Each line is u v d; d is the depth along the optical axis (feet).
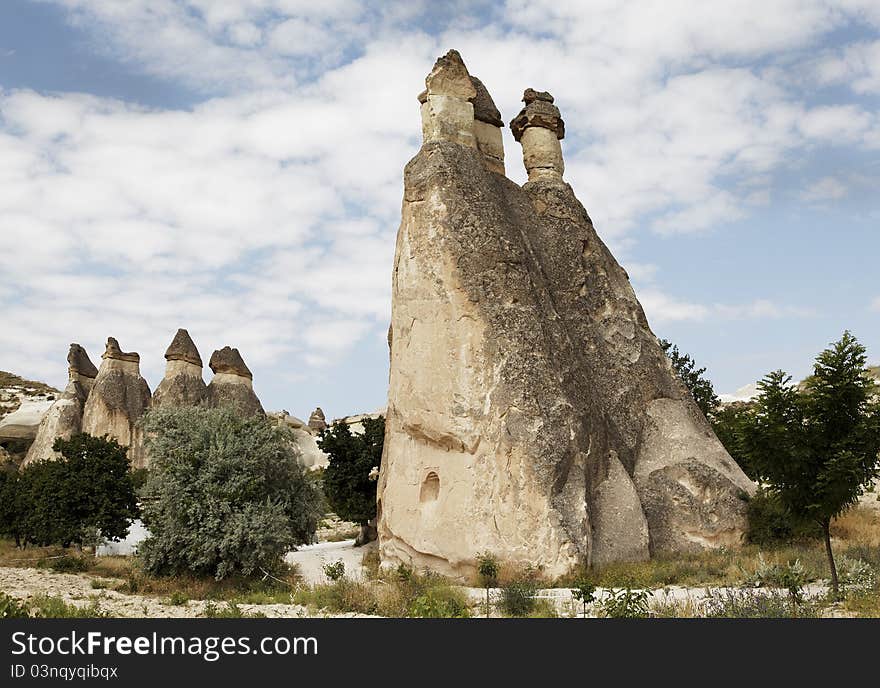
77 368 175.42
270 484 73.82
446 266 74.54
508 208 85.40
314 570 77.66
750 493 77.92
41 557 81.10
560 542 62.54
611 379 84.99
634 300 93.40
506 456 66.33
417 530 70.49
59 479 87.76
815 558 61.11
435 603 43.24
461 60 87.04
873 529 73.97
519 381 69.21
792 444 52.08
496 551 63.93
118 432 160.56
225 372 167.43
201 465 71.20
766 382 54.24
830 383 52.06
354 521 103.40
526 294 75.10
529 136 97.91
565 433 68.44
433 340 73.31
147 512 67.87
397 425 76.95
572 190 96.58
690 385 126.11
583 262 90.33
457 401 70.13
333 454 105.09
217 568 66.44
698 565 64.39
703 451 80.89
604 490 73.15
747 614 39.06
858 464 50.37
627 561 68.23
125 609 49.57
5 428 188.96
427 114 85.20
